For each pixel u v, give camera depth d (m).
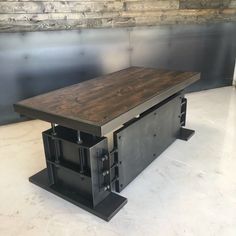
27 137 2.81
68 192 1.86
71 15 3.21
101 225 1.61
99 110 1.62
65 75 3.32
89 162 1.63
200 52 3.93
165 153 2.38
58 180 1.93
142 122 1.95
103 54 3.47
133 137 1.90
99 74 3.54
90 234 1.55
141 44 3.63
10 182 2.04
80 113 1.58
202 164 2.20
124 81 2.26
